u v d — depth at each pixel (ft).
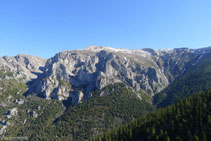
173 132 398.01
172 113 463.83
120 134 473.67
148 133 428.56
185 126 397.80
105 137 483.92
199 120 397.60
